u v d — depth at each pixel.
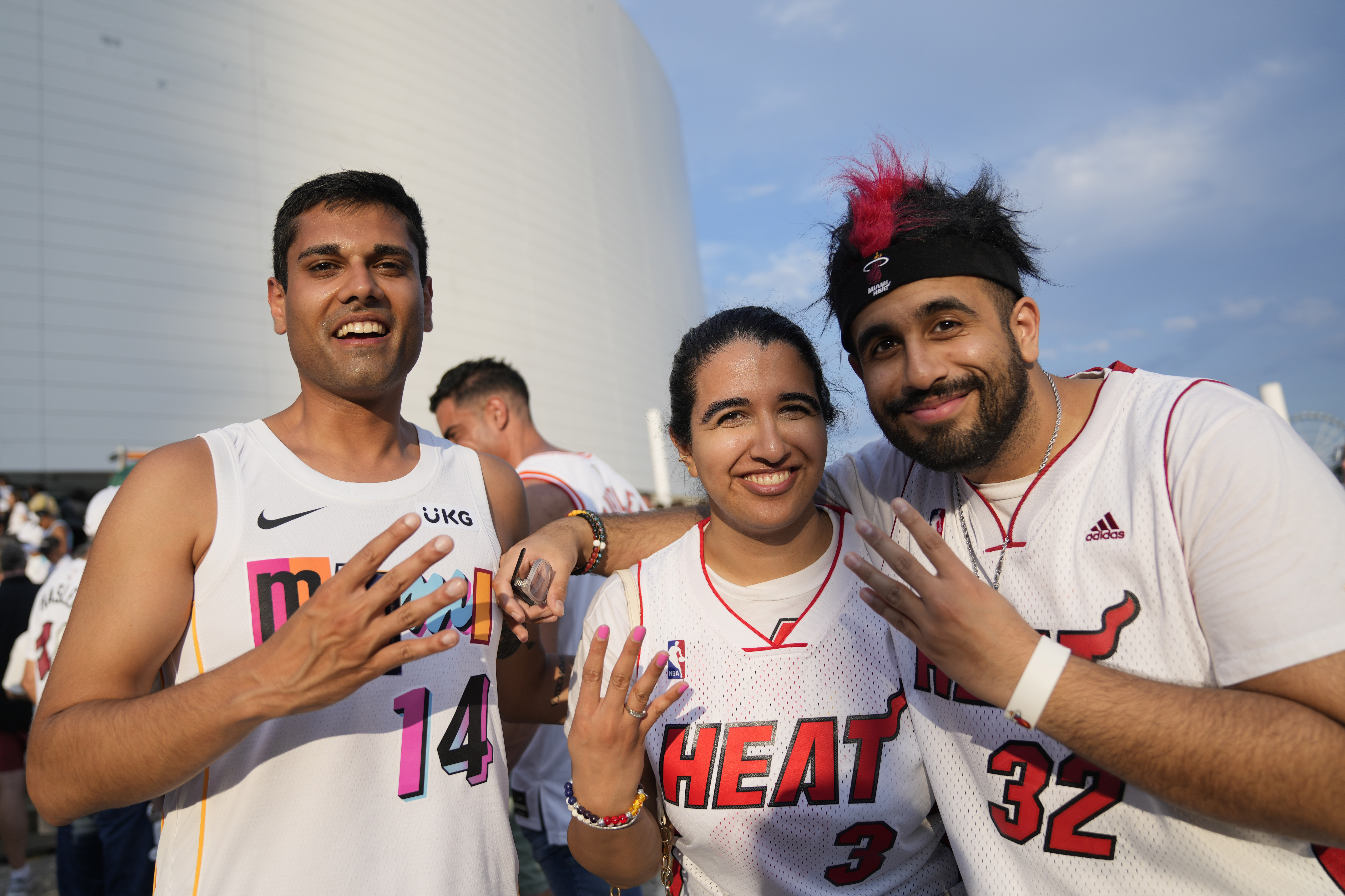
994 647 1.09
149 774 1.10
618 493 3.22
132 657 1.22
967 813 1.37
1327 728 0.97
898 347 1.37
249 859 1.24
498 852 1.46
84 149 18.06
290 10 22.42
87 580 1.25
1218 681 1.10
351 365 1.44
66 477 17.53
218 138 20.11
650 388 33.38
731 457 1.43
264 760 1.27
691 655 1.51
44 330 17.02
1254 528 1.06
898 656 1.47
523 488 1.89
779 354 1.44
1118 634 1.22
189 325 18.83
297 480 1.42
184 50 19.92
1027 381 1.33
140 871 3.64
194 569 1.32
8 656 4.63
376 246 1.46
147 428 17.91
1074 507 1.29
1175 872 1.18
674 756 1.48
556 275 28.75
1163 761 1.03
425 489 1.54
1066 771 1.25
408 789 1.35
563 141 30.88
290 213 1.50
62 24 18.20
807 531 1.50
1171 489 1.18
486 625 1.53
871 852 1.45
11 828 4.39
